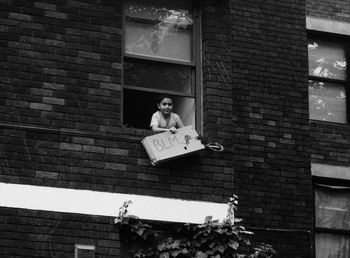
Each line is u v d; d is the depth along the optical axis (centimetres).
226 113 1404
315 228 1537
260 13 1559
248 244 1364
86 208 1284
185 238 1334
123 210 1293
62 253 1255
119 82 1354
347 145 1585
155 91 1401
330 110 1636
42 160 1280
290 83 1541
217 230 1328
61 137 1298
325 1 1653
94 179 1298
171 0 1452
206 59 1420
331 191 1561
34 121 1294
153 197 1323
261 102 1509
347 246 1552
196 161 1362
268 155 1484
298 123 1525
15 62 1309
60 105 1312
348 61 1666
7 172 1259
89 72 1341
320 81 1644
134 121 1376
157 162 1326
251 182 1458
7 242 1234
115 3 1384
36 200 1262
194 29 1448
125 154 1324
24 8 1333
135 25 1421
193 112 1413
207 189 1356
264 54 1538
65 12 1352
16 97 1295
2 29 1315
